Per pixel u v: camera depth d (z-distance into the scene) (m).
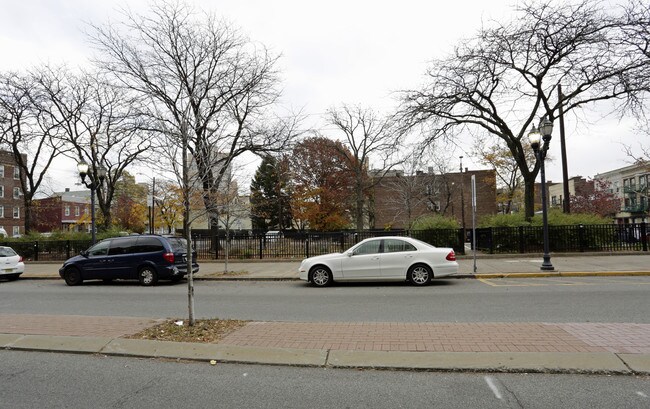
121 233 25.16
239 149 21.86
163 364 5.10
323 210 46.03
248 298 10.39
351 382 4.40
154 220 29.78
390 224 47.72
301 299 10.04
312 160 46.44
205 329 6.45
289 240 20.67
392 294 10.38
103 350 5.55
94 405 3.94
